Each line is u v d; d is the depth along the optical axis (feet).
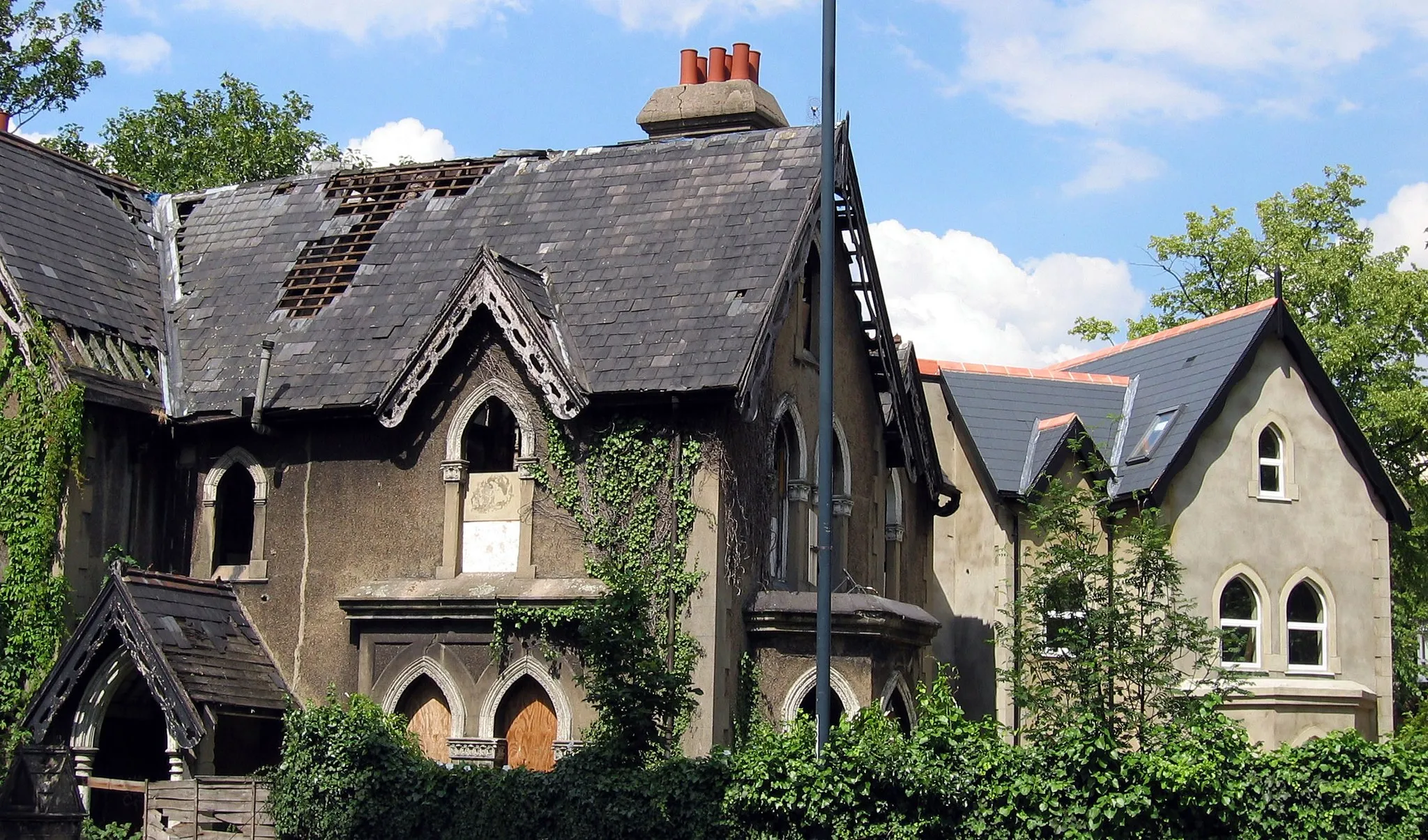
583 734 75.66
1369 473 110.52
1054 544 85.76
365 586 84.43
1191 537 104.68
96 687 80.59
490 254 82.79
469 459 86.33
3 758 81.05
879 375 96.58
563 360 81.30
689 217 89.35
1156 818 65.31
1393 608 138.21
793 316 88.22
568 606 79.77
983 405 111.45
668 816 67.36
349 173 101.86
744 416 79.00
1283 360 109.60
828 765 66.18
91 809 82.12
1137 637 84.38
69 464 84.94
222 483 90.07
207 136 160.86
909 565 101.24
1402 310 136.67
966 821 65.51
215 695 78.95
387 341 89.10
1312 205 147.23
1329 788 67.46
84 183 99.04
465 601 81.25
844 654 82.17
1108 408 113.80
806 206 87.30
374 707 79.00
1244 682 88.58
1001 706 103.45
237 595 87.56
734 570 81.00
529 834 69.46
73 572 84.74
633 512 80.79
